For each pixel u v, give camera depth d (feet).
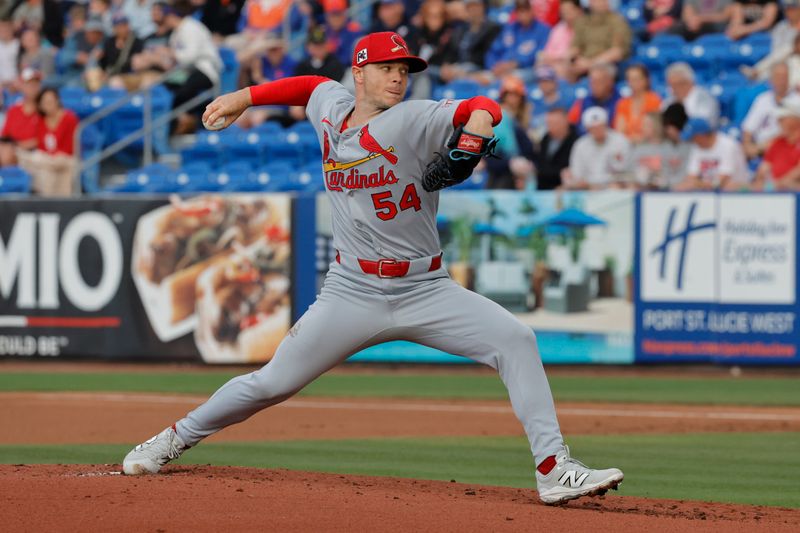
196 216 165.17
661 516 61.98
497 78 199.82
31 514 56.03
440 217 161.58
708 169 162.61
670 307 155.63
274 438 104.17
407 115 60.39
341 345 64.80
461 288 64.39
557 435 62.95
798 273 151.74
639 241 155.94
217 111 67.51
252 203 163.84
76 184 194.39
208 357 165.17
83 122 212.02
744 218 153.17
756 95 184.75
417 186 61.82
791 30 194.08
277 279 163.32
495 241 160.04
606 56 194.59
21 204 169.99
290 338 65.51
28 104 194.80
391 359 164.96
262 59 205.77
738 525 58.75
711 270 154.20
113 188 197.06
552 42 202.28
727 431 109.81
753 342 153.38
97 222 167.73
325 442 101.65
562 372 157.69
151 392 139.44
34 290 169.89
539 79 188.44
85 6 246.47
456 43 205.26
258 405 67.10
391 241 62.85
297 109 204.85
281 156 199.52
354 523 54.95
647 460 92.17
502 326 62.95
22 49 238.48
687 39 205.98
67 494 60.34
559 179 170.60
